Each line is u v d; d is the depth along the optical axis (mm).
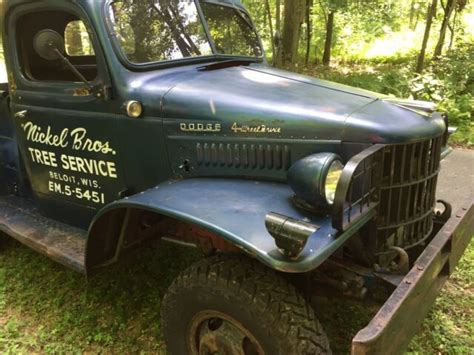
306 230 1650
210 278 2074
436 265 2191
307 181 1938
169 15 2908
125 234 2516
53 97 2943
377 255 2250
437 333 2738
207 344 2188
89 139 2877
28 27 3078
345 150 2172
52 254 2822
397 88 8398
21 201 3713
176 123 2557
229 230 1855
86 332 2844
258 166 2385
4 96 3510
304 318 1940
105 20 2615
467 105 7762
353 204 2059
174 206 2076
